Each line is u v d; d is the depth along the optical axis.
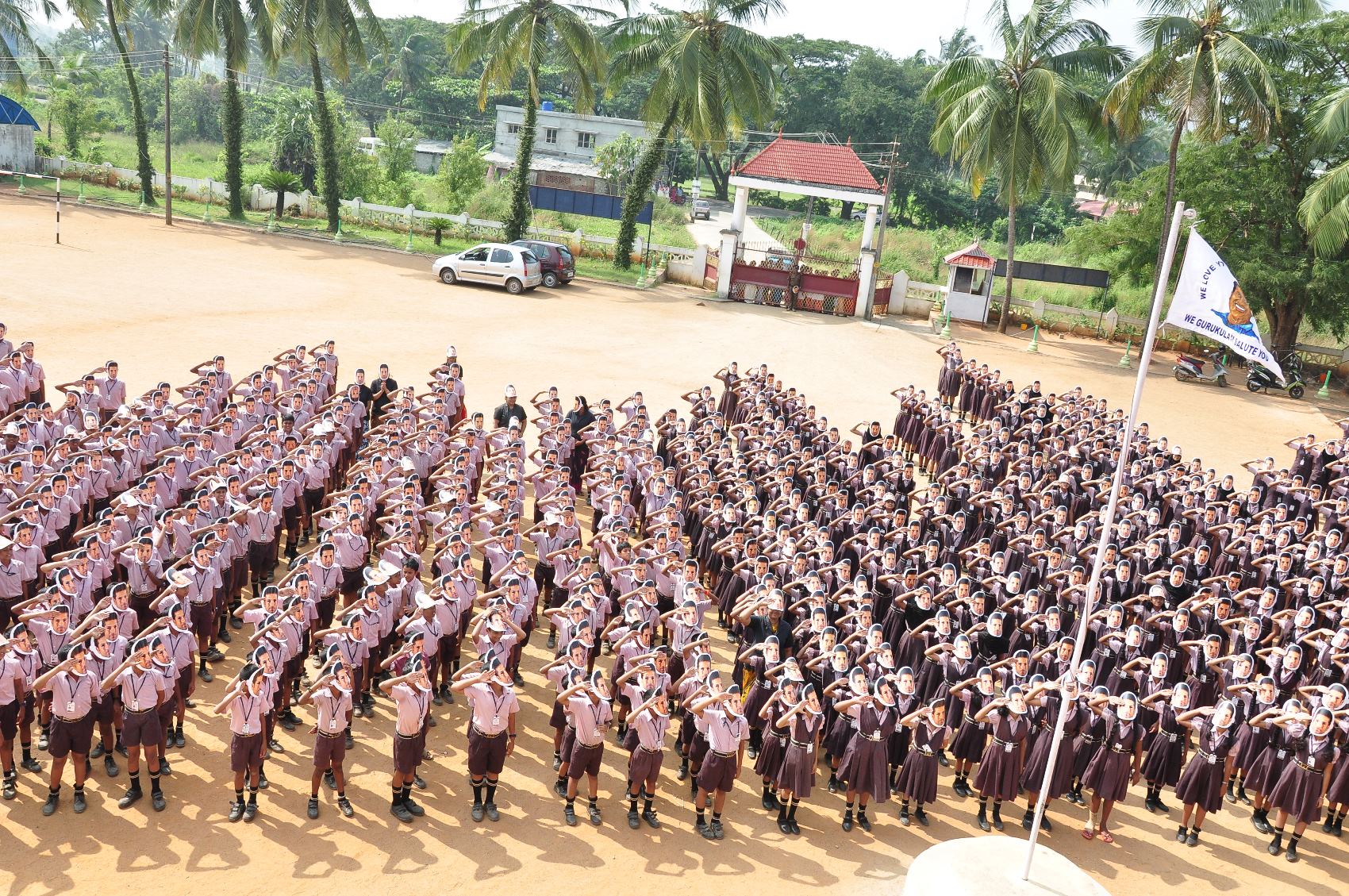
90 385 18.06
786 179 43.41
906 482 19.17
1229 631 15.05
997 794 11.65
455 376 21.25
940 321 42.78
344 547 13.80
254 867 9.79
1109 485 19.80
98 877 9.43
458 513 15.30
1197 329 11.31
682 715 12.20
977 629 13.45
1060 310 45.38
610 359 30.72
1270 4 33.72
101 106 78.62
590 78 48.25
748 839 11.23
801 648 13.29
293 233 46.09
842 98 86.25
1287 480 21.34
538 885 10.02
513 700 10.87
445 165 54.03
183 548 13.34
